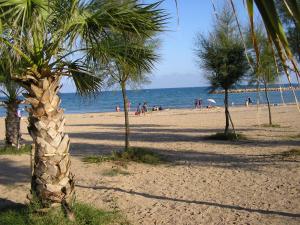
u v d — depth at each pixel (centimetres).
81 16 569
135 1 541
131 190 925
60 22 559
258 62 149
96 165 1247
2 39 540
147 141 1972
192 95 12394
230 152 1490
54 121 607
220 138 1939
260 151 1477
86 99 788
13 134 1538
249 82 1703
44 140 605
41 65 586
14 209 732
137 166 1231
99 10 553
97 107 8031
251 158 1329
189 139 1997
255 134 2080
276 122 2772
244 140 1856
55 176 613
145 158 1295
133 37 620
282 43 128
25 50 605
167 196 862
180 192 894
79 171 1163
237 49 1814
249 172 1089
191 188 929
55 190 614
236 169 1142
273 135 2008
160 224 673
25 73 586
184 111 4828
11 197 887
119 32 592
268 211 726
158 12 548
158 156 1370
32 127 613
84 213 659
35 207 620
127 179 1051
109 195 877
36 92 593
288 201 787
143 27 578
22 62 616
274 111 3881
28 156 1452
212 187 933
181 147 1688
